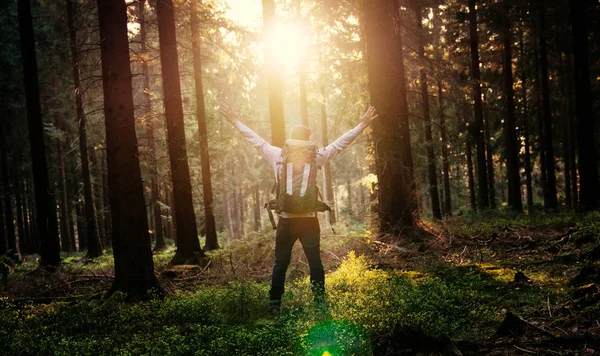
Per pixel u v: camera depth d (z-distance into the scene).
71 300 7.17
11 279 10.66
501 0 19.25
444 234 10.36
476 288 5.54
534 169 37.78
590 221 10.17
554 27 20.41
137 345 4.25
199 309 5.29
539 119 24.27
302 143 5.08
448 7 20.42
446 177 25.00
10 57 23.22
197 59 16.39
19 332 4.89
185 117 18.52
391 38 10.68
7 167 25.75
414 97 19.25
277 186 5.10
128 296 6.65
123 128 6.84
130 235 6.80
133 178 6.88
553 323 3.84
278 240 5.15
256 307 5.39
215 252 15.41
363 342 3.62
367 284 5.59
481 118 20.70
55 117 25.11
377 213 11.34
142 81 19.28
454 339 3.71
